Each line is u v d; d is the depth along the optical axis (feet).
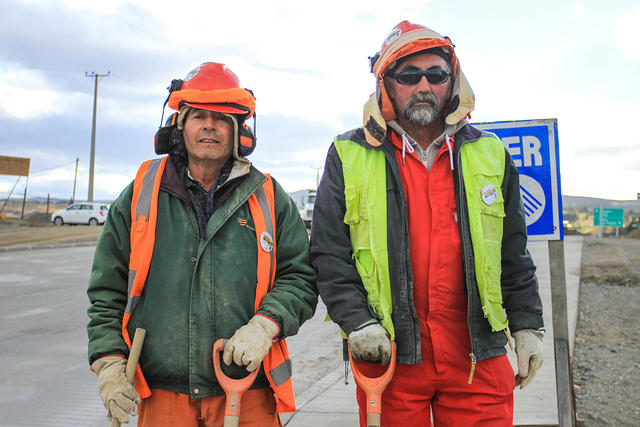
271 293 6.58
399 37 6.89
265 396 6.58
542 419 10.56
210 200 6.59
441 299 6.68
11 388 14.66
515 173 7.17
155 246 6.38
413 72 6.82
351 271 6.65
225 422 5.87
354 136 7.14
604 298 29.04
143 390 6.18
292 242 6.95
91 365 6.11
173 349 6.19
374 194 6.75
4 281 35.65
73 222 107.65
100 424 12.24
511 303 7.10
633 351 17.69
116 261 6.53
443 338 6.66
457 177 6.84
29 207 162.50
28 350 18.63
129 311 6.27
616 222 109.29
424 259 6.71
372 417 6.17
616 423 11.49
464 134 7.02
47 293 30.81
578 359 16.85
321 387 13.80
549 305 25.29
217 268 6.37
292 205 7.16
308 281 6.90
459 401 6.79
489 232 6.74
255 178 6.88
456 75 6.98
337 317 6.55
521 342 6.90
